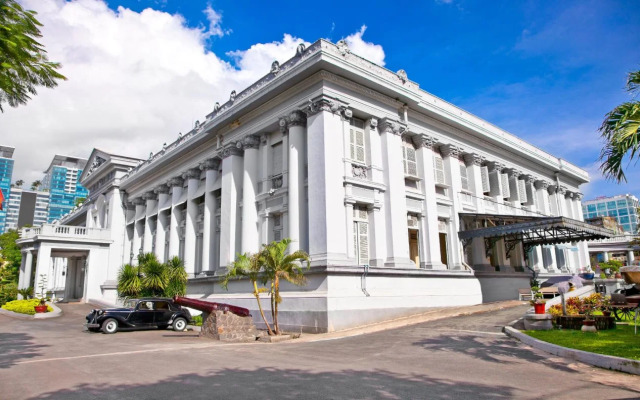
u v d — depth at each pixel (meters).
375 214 20.39
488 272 25.16
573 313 13.28
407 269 20.00
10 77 8.22
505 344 11.39
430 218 22.80
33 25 8.29
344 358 10.49
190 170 29.53
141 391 7.30
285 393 7.05
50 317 28.22
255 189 23.03
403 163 22.92
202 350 12.48
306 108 19.95
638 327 11.91
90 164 46.56
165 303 20.66
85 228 37.47
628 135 8.88
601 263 38.12
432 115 24.17
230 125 25.00
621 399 6.47
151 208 35.41
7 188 141.50
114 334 18.42
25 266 36.53
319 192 18.58
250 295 20.91
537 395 6.72
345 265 18.02
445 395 6.78
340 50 19.64
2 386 7.79
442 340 12.50
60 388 7.59
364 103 20.88
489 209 27.30
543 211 33.12
